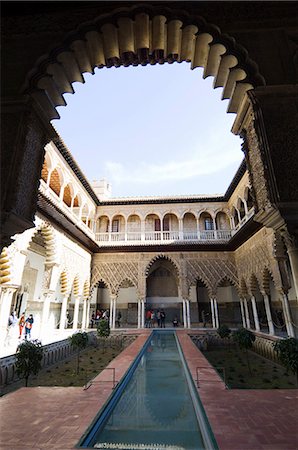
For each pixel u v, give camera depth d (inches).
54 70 136.3
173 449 112.0
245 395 171.2
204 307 764.6
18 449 101.4
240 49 132.3
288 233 112.3
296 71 128.1
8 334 384.2
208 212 701.3
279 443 105.6
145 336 503.8
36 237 579.8
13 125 123.5
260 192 130.0
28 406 153.3
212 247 664.4
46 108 137.8
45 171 485.4
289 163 117.5
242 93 135.3
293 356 245.1
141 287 655.8
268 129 123.0
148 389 213.2
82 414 140.3
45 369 354.9
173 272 780.6
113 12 132.1
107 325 516.4
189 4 135.6
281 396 168.6
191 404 174.2
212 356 453.7
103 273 674.8
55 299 692.1
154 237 712.4
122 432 130.8
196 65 152.6
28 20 138.4
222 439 109.6
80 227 541.6
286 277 407.8
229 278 648.4
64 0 134.7
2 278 320.2
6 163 117.7
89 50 140.9
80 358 432.5
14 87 127.7
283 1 135.0
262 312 668.7
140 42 144.3
